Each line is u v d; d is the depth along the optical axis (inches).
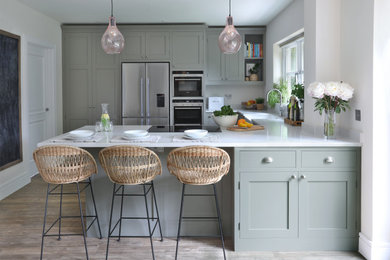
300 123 173.8
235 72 287.6
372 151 115.0
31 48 229.3
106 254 117.2
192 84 271.9
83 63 269.6
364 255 120.6
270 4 215.8
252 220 124.2
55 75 255.8
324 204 123.8
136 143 120.3
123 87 267.9
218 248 127.9
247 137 133.0
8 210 168.7
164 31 269.0
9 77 193.8
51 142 123.6
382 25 112.4
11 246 129.8
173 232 137.6
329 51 139.6
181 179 113.0
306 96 156.3
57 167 112.8
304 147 121.9
